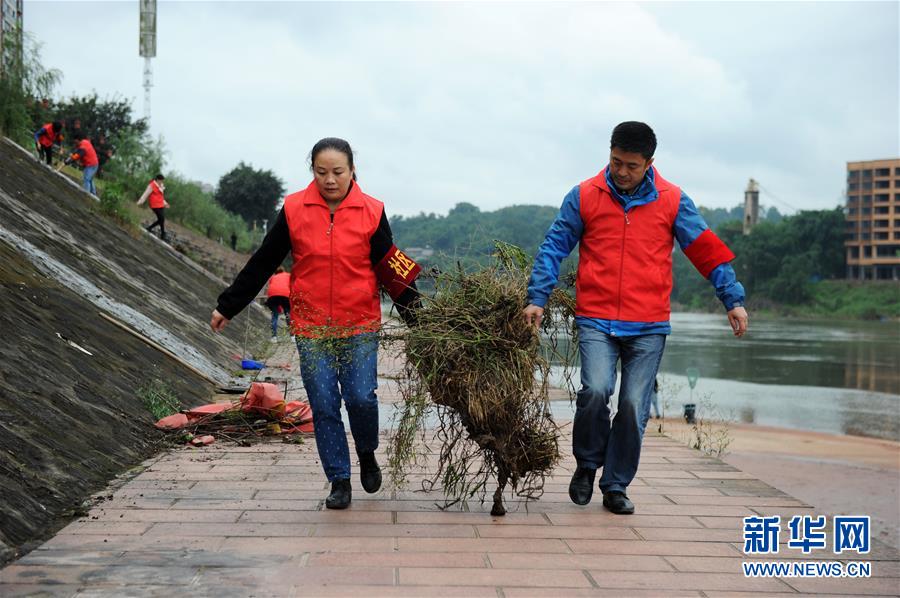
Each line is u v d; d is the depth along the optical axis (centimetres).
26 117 1645
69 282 778
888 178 11544
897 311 10375
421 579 295
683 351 3884
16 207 952
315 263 381
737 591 294
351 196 386
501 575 302
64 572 291
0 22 1625
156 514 368
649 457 529
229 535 340
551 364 409
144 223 2098
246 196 6119
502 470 379
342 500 386
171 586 281
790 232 12275
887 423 1698
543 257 389
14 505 340
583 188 400
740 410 1814
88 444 448
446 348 369
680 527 371
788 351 4075
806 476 1107
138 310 892
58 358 535
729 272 396
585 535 355
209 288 1572
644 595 287
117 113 3866
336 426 387
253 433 566
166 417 567
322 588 283
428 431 589
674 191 402
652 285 397
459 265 394
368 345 386
